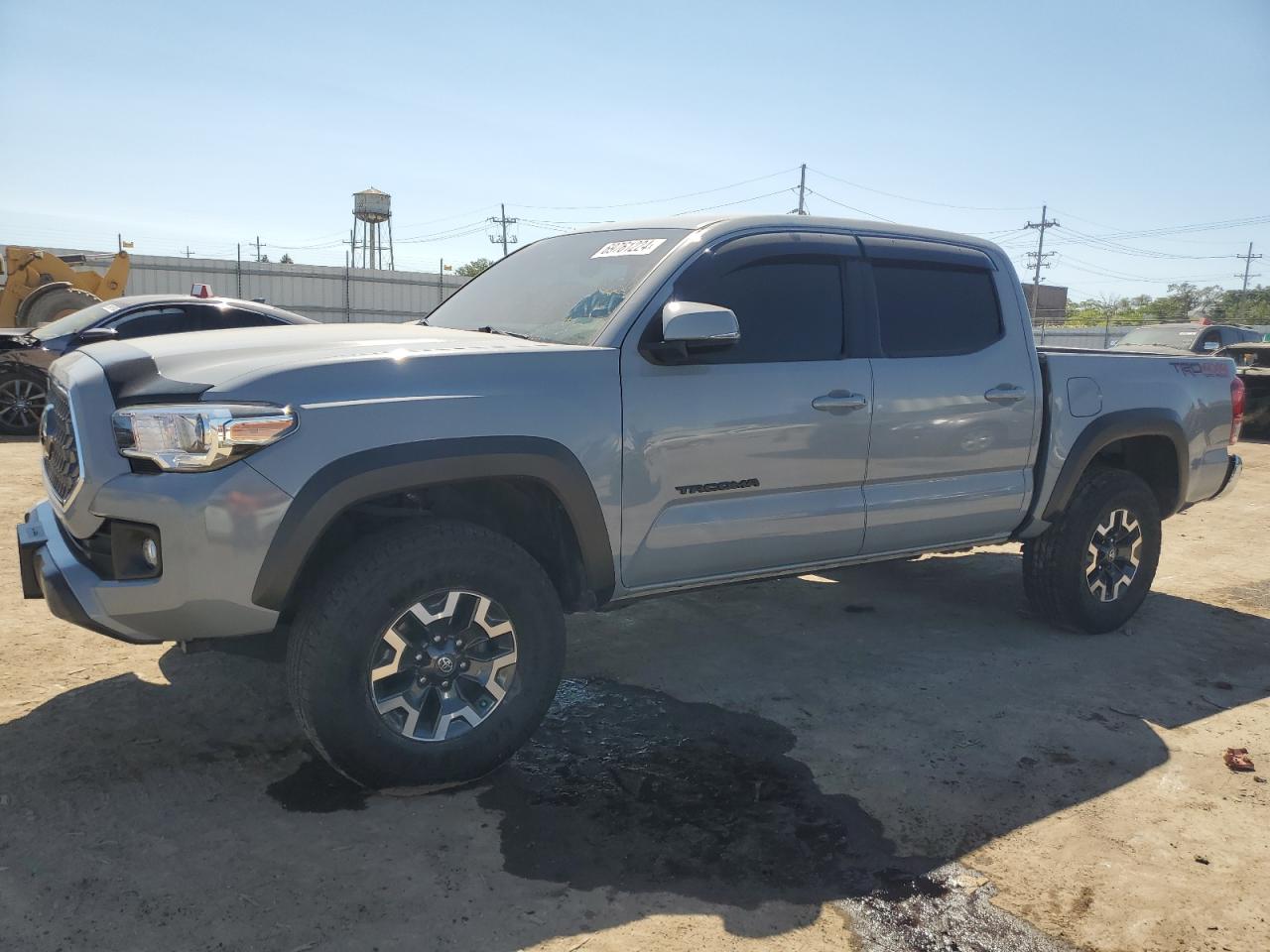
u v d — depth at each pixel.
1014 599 5.49
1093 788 3.21
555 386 3.15
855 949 2.36
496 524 3.46
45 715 3.46
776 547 3.73
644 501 3.35
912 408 3.99
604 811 2.97
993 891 2.61
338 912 2.41
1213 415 5.18
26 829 2.72
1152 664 4.46
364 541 2.90
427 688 2.99
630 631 4.75
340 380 2.83
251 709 3.58
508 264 4.43
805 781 3.20
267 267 35.34
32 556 3.05
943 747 3.50
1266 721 3.83
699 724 3.65
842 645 4.61
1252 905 2.58
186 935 2.29
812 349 3.77
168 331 9.95
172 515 2.63
